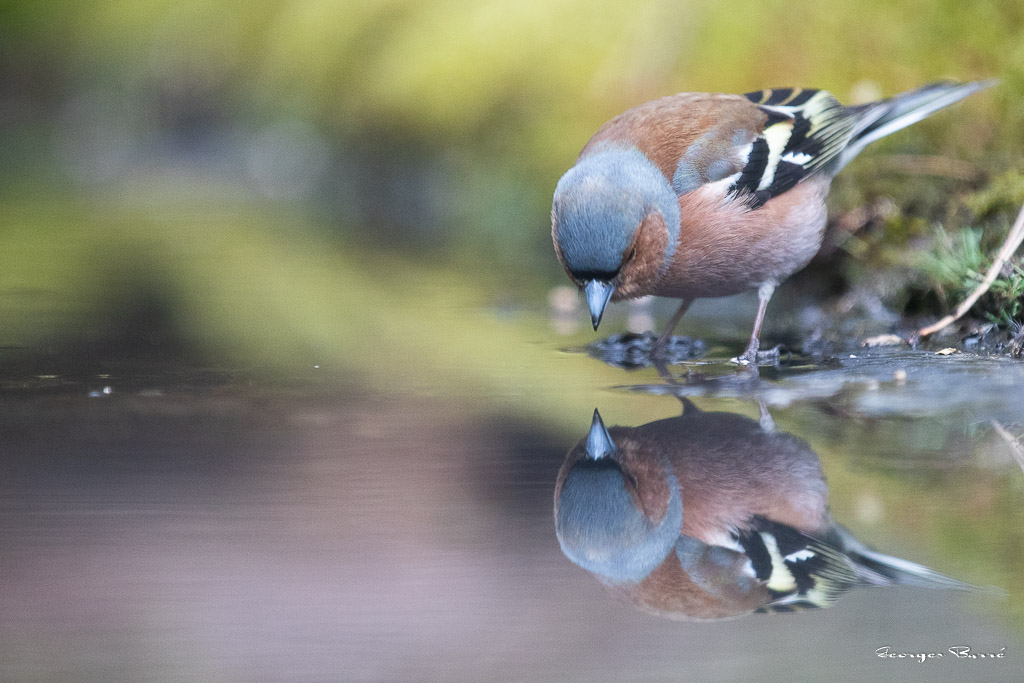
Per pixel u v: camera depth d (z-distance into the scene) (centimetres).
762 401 695
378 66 2073
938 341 861
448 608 407
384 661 377
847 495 510
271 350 903
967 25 1123
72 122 2972
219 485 545
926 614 409
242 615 405
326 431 648
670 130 854
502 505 507
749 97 955
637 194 810
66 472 572
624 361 848
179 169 2503
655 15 1498
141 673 370
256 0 2616
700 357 859
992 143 1007
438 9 2020
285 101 2339
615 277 809
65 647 382
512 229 1586
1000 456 564
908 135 1059
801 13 1310
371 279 1278
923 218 984
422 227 1703
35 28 3134
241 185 2262
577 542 467
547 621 400
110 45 2981
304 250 1499
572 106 1585
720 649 384
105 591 425
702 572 439
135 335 970
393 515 498
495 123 1736
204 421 677
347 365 844
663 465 563
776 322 983
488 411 685
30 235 1648
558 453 588
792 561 447
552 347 911
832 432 618
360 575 436
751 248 864
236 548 462
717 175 844
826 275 1041
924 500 500
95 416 693
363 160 2031
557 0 1731
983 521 470
